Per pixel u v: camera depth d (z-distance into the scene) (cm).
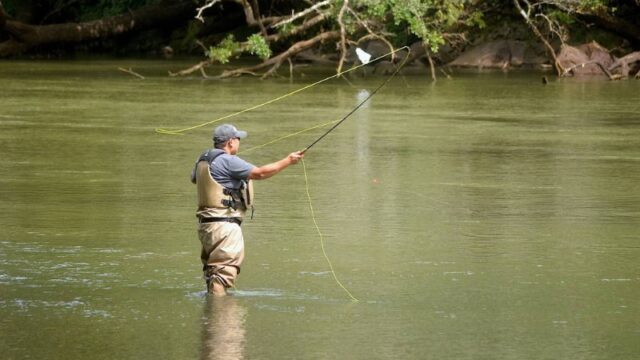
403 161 3019
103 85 5716
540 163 3006
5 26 7762
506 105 4803
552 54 6638
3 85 5631
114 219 2122
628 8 7206
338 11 6141
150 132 3647
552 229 2066
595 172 2842
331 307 1508
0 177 2652
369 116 4300
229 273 1566
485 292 1596
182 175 2708
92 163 2906
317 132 3712
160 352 1302
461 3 6519
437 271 1720
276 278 1667
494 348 1333
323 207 2275
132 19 8131
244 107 4584
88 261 1767
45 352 1298
